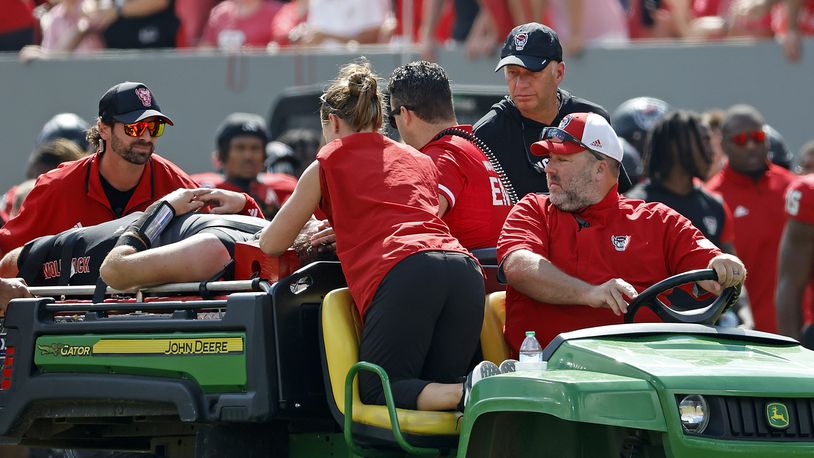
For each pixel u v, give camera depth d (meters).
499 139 23.69
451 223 21.14
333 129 19.97
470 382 17.36
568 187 19.66
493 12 37.06
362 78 19.92
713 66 36.22
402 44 39.53
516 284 19.30
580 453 17.31
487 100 35.00
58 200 24.28
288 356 18.95
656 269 19.77
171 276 19.81
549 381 16.05
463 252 18.97
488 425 17.02
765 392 16.08
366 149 19.52
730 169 31.72
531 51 23.34
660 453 16.45
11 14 42.47
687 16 41.41
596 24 38.84
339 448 20.00
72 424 22.19
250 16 42.16
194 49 41.44
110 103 23.80
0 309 21.38
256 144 32.56
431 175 19.81
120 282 19.80
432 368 18.89
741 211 31.48
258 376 18.59
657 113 33.84
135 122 23.61
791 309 29.50
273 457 20.05
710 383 15.96
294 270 19.61
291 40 41.88
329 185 19.23
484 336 20.09
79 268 21.44
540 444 17.25
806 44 35.88
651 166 28.02
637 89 36.56
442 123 21.86
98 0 42.97
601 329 17.73
